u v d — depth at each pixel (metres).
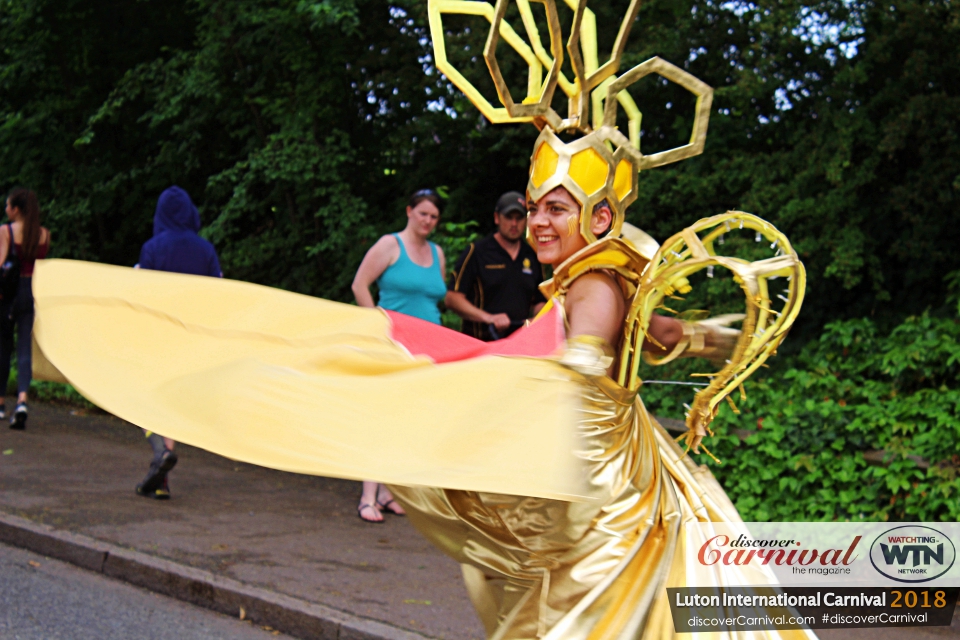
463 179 10.75
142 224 12.30
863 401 6.05
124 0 11.91
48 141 12.14
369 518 6.11
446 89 10.34
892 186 8.79
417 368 2.24
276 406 2.01
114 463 7.51
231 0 10.22
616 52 2.32
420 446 1.95
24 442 8.14
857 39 8.83
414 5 9.73
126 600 4.70
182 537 5.47
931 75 8.49
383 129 11.08
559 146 2.26
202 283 2.47
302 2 9.29
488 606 2.46
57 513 5.84
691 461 2.50
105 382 2.18
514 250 5.92
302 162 9.74
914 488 5.19
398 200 10.66
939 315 8.22
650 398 7.23
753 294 2.18
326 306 2.51
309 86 10.12
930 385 6.26
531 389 2.04
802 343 8.90
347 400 2.03
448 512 2.32
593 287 2.19
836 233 8.53
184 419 2.02
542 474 1.92
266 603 4.46
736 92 8.52
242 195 10.23
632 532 2.17
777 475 5.62
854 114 8.53
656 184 8.95
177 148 11.38
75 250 12.37
